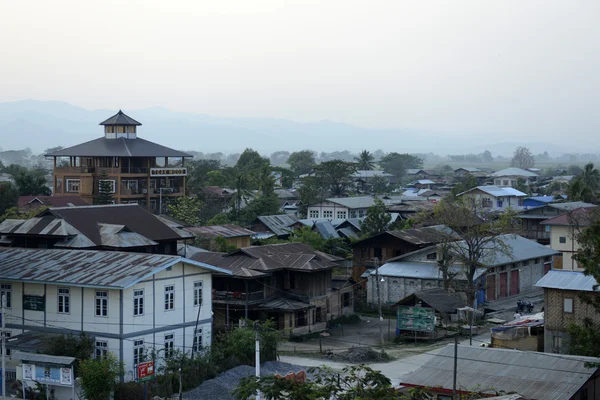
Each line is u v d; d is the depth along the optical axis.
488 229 60.00
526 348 44.88
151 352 38.81
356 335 54.78
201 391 37.12
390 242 69.50
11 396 36.56
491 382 32.62
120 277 38.59
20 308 41.06
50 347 37.12
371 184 168.38
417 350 49.19
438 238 65.06
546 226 94.44
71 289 39.25
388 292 64.06
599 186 117.81
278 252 57.47
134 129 99.88
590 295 38.69
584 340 34.16
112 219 53.69
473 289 58.47
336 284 60.66
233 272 52.69
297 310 52.44
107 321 38.12
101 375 34.53
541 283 43.53
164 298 40.19
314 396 22.23
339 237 86.81
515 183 175.50
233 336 42.97
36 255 44.72
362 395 22.62
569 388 31.28
